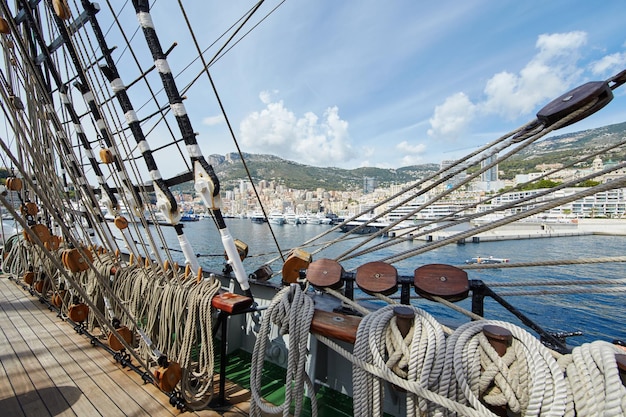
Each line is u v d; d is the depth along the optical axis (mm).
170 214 2307
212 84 2363
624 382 846
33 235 1496
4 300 3953
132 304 2359
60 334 3008
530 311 11312
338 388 2104
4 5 1773
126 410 1928
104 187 3270
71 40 2264
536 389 910
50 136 2205
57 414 1899
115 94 2361
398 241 2236
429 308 9734
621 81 1273
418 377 1071
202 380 1996
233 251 2285
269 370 2443
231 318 2725
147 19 2043
